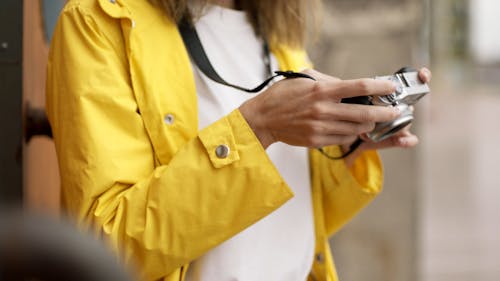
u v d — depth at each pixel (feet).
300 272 4.13
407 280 9.76
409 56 9.34
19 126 4.11
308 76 3.43
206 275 3.70
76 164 3.36
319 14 4.83
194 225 3.32
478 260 15.88
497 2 72.38
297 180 4.13
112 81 3.48
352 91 3.29
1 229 0.92
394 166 9.64
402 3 9.31
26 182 4.22
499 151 32.91
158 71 3.59
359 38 9.30
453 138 36.42
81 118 3.38
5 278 0.93
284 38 4.38
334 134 3.39
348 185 4.37
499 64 71.26
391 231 9.71
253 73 4.12
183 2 3.71
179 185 3.30
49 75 3.69
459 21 69.51
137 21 3.60
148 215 3.29
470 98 58.29
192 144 3.38
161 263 3.34
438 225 18.81
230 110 3.81
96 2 3.58
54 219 0.99
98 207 3.33
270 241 3.97
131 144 3.46
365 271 9.77
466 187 24.22
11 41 4.09
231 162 3.32
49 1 5.57
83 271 0.96
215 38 4.03
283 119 3.35
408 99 3.61
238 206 3.36
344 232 9.75
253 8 4.30
